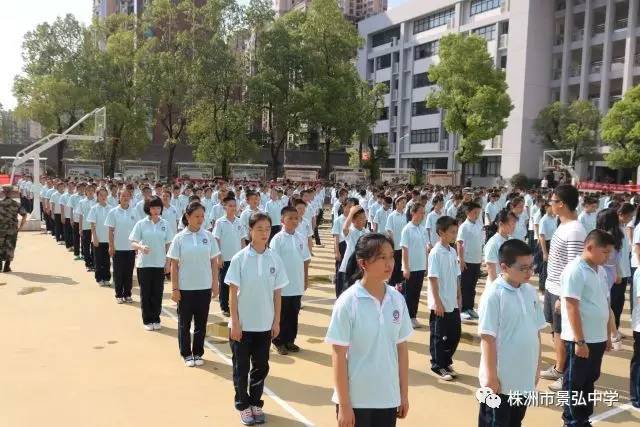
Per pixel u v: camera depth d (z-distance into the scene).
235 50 33.62
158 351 6.36
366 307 2.93
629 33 34.97
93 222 9.70
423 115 48.94
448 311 5.57
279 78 31.66
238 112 32.28
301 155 50.97
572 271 4.23
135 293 9.34
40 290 9.40
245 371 4.52
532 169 39.69
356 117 33.12
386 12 52.84
